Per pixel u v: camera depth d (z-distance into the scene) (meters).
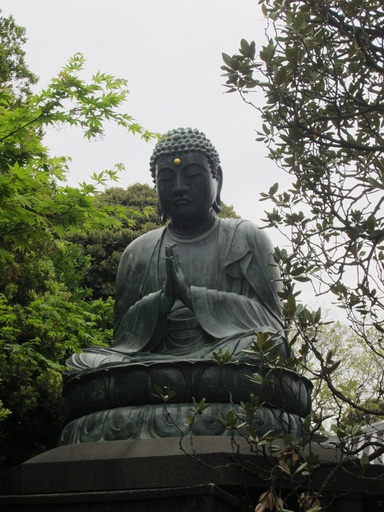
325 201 7.31
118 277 10.33
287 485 7.71
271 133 7.82
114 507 7.57
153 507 7.43
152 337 9.35
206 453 7.68
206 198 10.02
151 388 8.55
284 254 7.41
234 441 7.44
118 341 9.63
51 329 12.96
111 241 19.08
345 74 7.64
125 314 9.85
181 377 8.53
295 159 7.69
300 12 7.30
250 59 7.38
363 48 7.31
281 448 7.10
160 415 8.43
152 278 9.99
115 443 8.26
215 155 10.18
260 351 7.30
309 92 7.54
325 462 7.85
